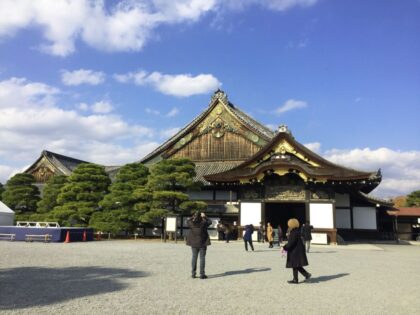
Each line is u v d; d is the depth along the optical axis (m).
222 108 51.97
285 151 41.59
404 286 13.69
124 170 44.56
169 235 42.66
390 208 54.97
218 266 18.19
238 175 41.16
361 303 10.73
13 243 31.41
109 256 21.44
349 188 42.19
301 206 51.84
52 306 9.54
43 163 64.75
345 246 35.84
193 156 52.16
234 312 9.37
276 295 11.57
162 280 13.74
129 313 9.03
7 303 9.77
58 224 39.78
